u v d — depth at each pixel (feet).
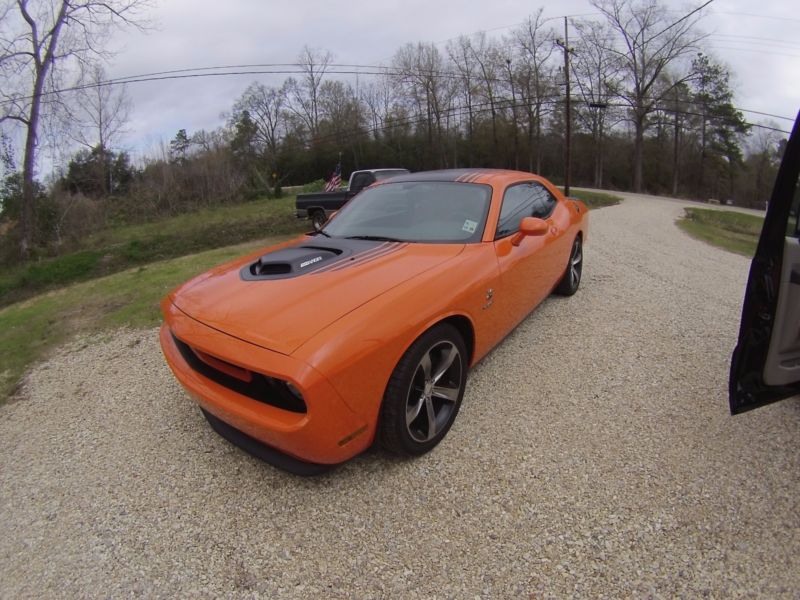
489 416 9.62
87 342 16.05
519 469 8.09
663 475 7.79
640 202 96.07
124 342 15.67
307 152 199.72
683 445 8.51
